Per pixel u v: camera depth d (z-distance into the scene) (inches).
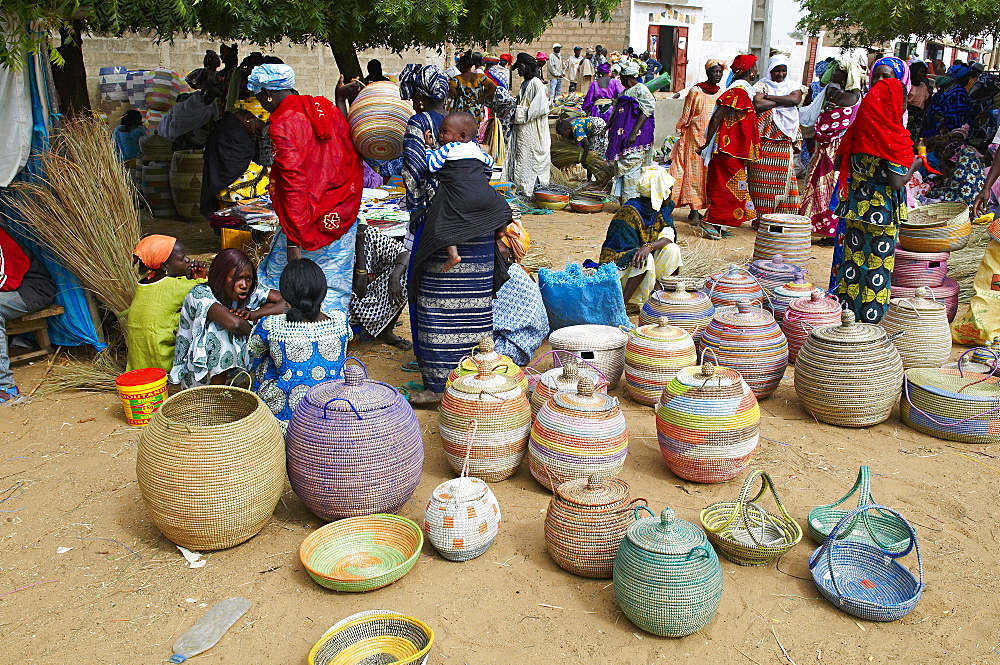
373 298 230.4
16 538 141.8
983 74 412.8
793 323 216.7
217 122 305.1
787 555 138.4
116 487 158.7
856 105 339.0
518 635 118.3
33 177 209.0
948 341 209.3
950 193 378.9
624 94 432.8
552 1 301.1
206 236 355.3
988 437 176.1
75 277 218.1
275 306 177.5
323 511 140.8
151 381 183.6
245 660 112.8
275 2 242.2
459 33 312.8
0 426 183.5
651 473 166.2
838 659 114.0
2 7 179.8
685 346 193.8
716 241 372.2
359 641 113.4
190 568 133.5
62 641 116.4
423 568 134.1
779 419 192.1
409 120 191.2
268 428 136.2
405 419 141.1
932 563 135.1
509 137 456.4
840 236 243.8
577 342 198.1
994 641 116.8
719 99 360.5
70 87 272.7
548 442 149.3
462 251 177.3
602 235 381.1
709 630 119.8
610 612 123.6
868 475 139.9
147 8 227.6
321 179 195.5
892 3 488.4
